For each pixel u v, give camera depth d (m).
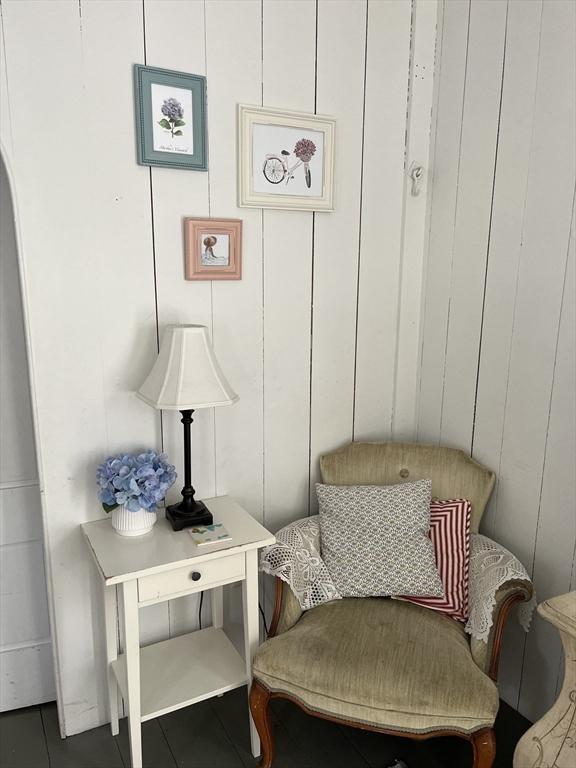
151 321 1.98
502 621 1.78
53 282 1.81
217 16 1.91
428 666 1.67
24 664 2.18
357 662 1.68
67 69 1.73
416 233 2.39
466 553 2.04
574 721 1.34
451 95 2.22
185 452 1.93
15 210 1.72
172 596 1.76
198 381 1.81
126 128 1.84
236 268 2.07
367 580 1.97
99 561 1.71
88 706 2.08
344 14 2.12
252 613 1.91
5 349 2.00
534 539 2.05
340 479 2.30
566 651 1.38
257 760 1.95
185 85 1.88
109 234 1.87
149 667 2.02
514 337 2.06
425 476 2.25
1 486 2.05
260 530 1.93
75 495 1.95
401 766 1.92
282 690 1.74
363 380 2.45
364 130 2.24
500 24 2.00
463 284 2.25
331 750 1.99
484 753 1.58
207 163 1.97
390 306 2.44
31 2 1.65
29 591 2.15
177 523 1.90
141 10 1.80
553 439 1.95
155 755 1.97
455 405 2.34
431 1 2.22
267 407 2.25
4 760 1.95
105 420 1.96
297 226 2.18
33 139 1.72
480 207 2.15
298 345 2.27
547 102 1.87
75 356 1.88
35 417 1.85
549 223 1.90
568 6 1.79
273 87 2.04
